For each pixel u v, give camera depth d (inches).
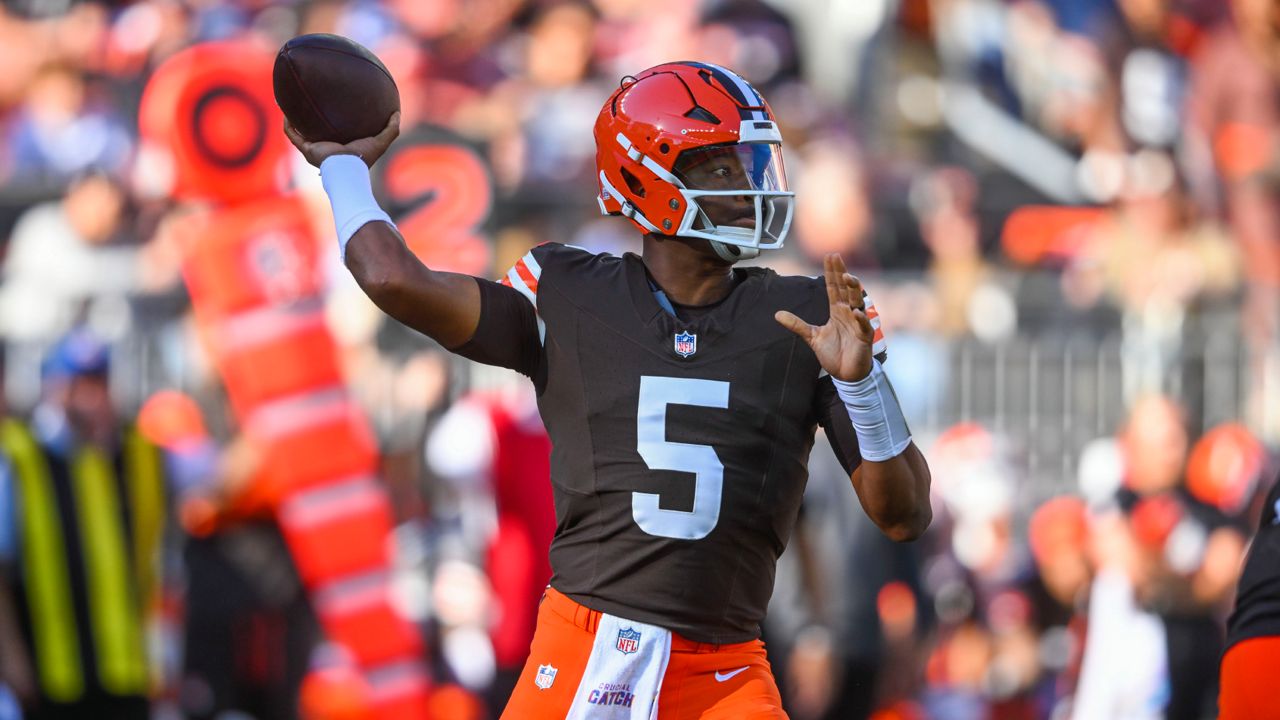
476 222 1418.6
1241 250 1519.4
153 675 900.6
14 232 1453.0
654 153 444.8
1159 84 1704.0
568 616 450.3
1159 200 1513.3
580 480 448.5
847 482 948.6
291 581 1011.3
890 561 947.3
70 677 864.3
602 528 446.3
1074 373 1310.3
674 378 442.3
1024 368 1312.7
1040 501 1283.2
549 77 1688.0
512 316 448.5
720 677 448.8
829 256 418.9
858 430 432.8
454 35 1704.0
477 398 1133.7
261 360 1068.5
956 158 1716.3
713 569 442.9
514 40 1732.3
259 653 1010.7
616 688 443.2
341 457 1045.2
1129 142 1683.1
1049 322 1418.6
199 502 979.3
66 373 883.4
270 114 1109.7
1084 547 1107.3
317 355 1072.8
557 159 1541.6
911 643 959.6
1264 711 490.0
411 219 1411.2
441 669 1088.8
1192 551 960.9
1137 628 964.6
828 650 928.9
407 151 1438.2
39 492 862.5
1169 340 1312.7
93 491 879.7
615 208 461.4
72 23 1720.0
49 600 861.2
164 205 1375.5
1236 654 498.9
